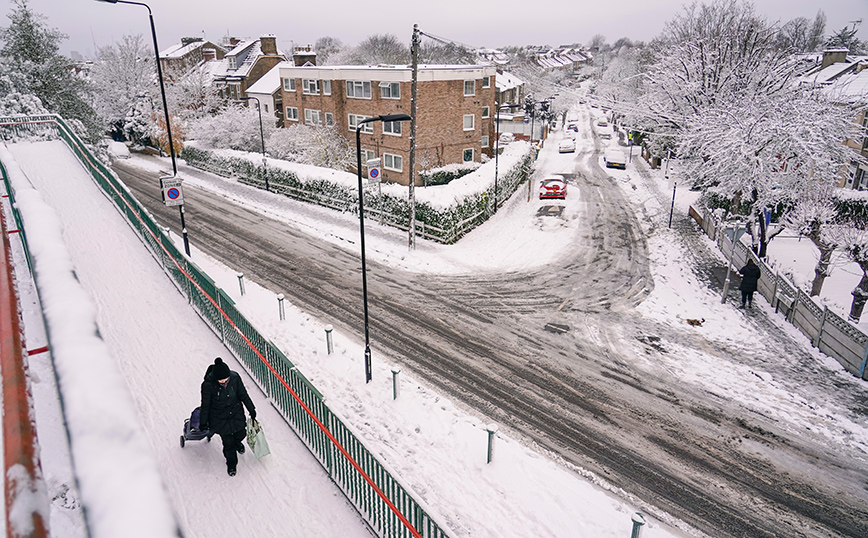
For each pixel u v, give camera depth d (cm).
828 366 1423
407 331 1573
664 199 3469
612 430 1148
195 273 1250
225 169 3672
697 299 1870
